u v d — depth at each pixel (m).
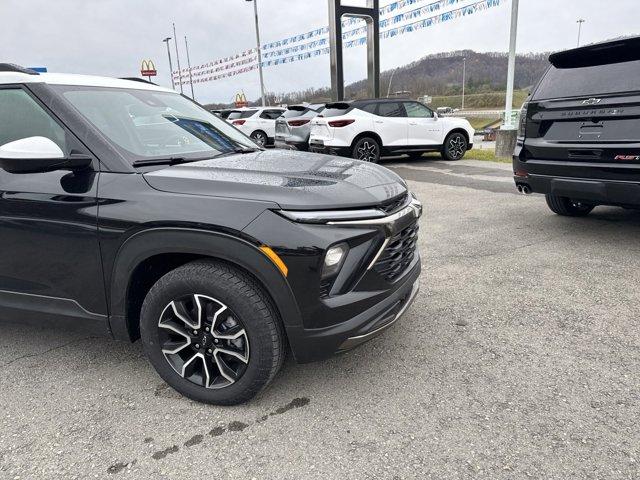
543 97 4.60
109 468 2.01
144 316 2.36
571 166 4.34
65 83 2.68
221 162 2.63
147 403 2.45
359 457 2.02
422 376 2.59
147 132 2.78
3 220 2.49
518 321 3.16
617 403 2.29
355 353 2.85
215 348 2.29
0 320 2.74
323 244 2.06
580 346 2.82
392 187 2.53
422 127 11.10
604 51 4.26
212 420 2.30
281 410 2.36
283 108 17.23
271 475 1.94
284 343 2.28
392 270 2.43
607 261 4.16
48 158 2.21
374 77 16.50
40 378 2.70
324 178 2.38
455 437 2.11
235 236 2.07
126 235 2.24
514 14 11.03
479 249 4.66
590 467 1.91
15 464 2.04
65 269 2.45
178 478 1.94
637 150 3.88
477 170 9.93
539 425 2.16
